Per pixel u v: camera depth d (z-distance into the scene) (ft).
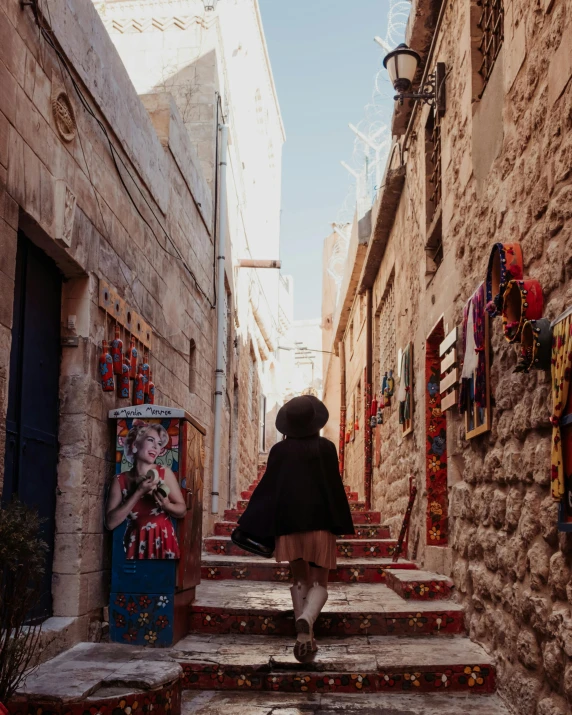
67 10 14.26
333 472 16.66
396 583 19.89
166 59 33.24
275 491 16.48
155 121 23.25
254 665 14.62
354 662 14.65
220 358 32.60
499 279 13.32
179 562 15.96
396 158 30.91
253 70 54.90
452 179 19.58
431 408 22.84
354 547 25.94
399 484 28.45
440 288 20.97
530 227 12.41
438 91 20.80
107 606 15.97
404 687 14.33
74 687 11.43
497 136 14.94
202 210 28.86
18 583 10.34
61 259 14.62
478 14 17.58
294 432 17.08
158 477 16.10
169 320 22.99
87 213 15.40
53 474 14.73
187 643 16.17
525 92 12.82
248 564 22.54
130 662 13.09
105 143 16.69
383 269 37.45
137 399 18.30
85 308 15.30
